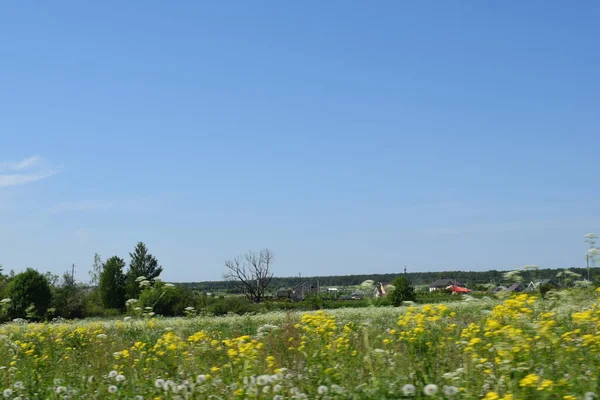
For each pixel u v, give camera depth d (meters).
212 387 6.12
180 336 8.88
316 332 8.75
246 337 7.39
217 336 16.00
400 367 6.37
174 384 6.18
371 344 8.05
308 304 50.47
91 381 6.95
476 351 6.93
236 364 7.02
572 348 6.32
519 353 6.14
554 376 5.62
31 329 16.97
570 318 9.34
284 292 92.88
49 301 48.78
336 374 6.16
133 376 7.09
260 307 50.41
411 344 7.30
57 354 9.62
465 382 5.64
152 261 90.56
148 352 8.55
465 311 15.78
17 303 46.22
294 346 9.23
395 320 17.69
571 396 4.90
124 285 73.12
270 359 7.14
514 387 5.34
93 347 10.85
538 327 6.57
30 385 6.98
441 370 6.08
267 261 86.38
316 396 5.57
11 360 9.70
